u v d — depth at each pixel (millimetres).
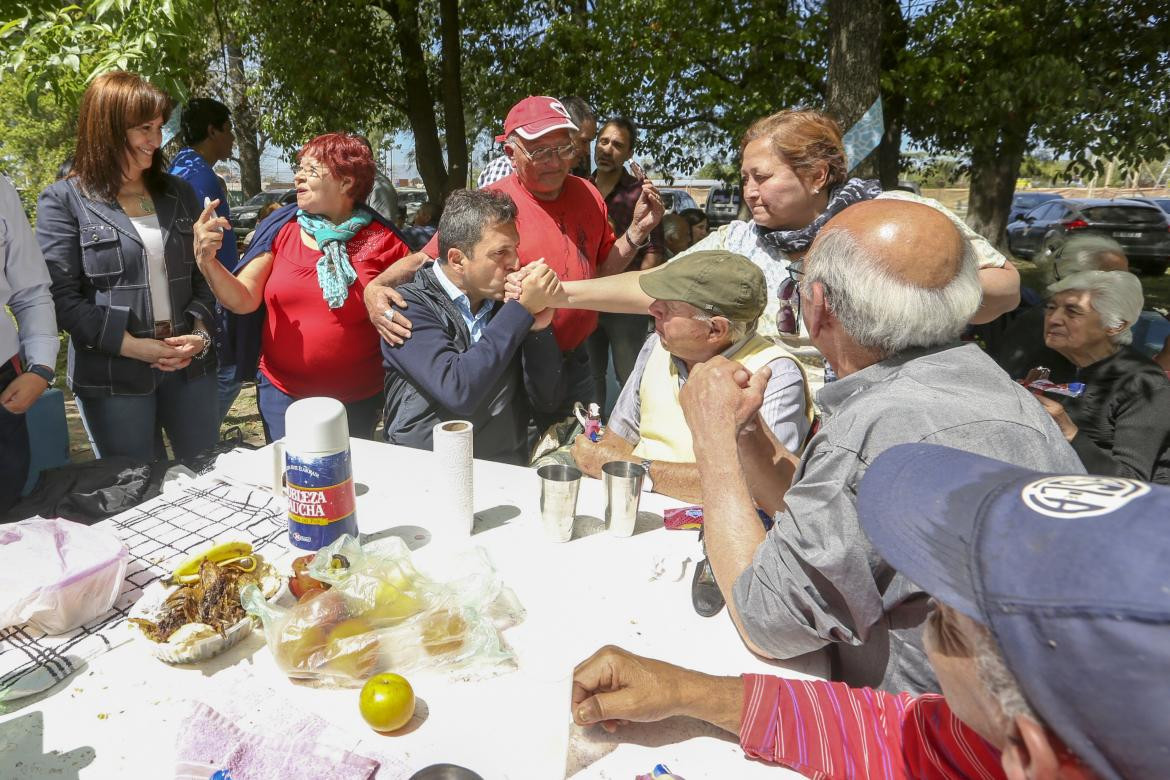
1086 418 2363
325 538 1402
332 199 2545
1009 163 12125
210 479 1796
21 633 1210
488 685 1114
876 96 5297
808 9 7539
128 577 1382
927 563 571
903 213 1143
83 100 2314
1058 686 464
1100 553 471
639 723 1086
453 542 1550
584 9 9266
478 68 10516
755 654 1240
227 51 10992
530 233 2773
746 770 1008
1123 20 7742
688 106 9086
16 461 2180
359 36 9219
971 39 6930
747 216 5637
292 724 1020
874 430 1069
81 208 2359
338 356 2623
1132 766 438
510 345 2084
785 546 1123
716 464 1293
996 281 1956
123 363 2479
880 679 1233
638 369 2248
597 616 1314
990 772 857
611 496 1567
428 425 2188
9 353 2113
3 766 955
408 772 942
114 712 1057
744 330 1843
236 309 2486
